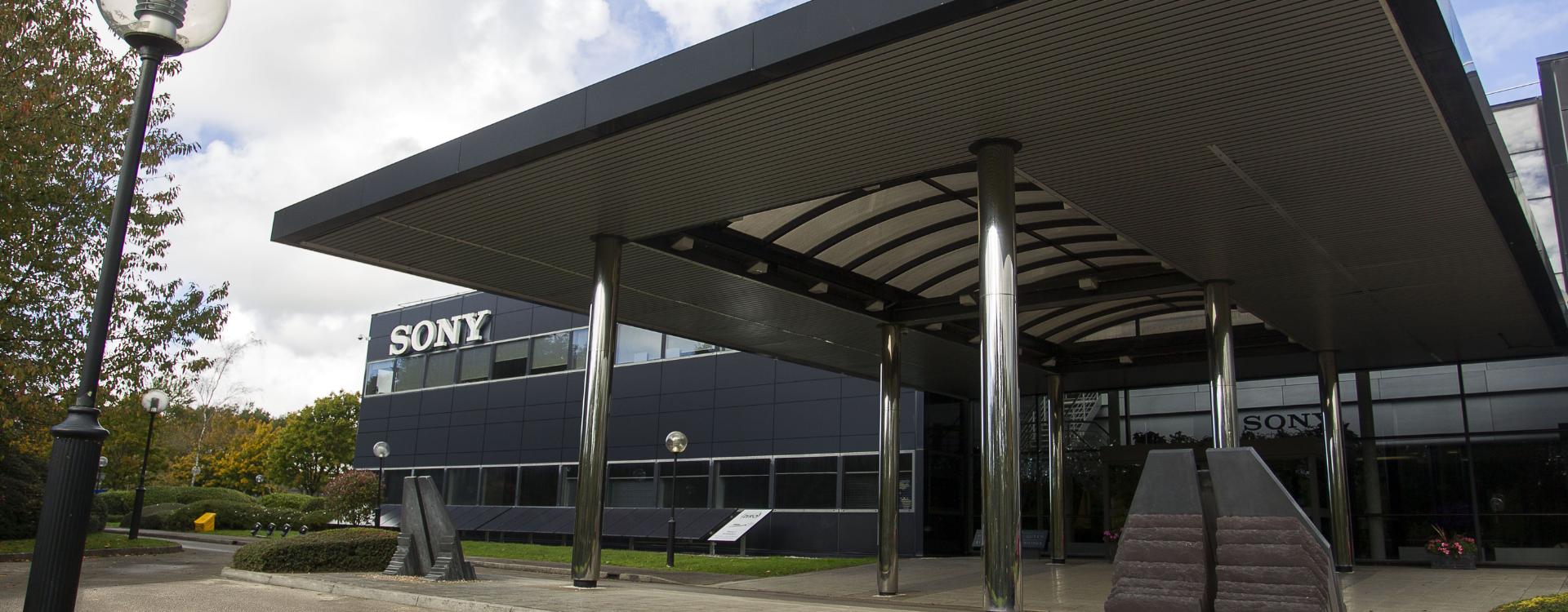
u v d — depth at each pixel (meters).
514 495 32.91
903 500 23.81
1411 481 19.88
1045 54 8.04
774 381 26.97
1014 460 9.70
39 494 20.89
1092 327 20.31
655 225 12.84
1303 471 19.98
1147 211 11.65
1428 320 16.31
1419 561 19.39
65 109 16.02
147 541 21.38
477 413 34.97
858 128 9.68
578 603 10.12
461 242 13.69
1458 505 19.27
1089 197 11.26
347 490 31.00
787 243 14.36
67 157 17.00
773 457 26.45
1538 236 12.58
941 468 24.52
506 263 14.77
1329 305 15.49
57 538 4.76
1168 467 7.81
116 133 17.28
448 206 12.23
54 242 17.12
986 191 9.91
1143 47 7.84
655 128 9.77
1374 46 7.71
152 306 18.28
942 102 9.03
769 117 9.45
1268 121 9.14
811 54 8.20
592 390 12.80
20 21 15.05
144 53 5.77
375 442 38.50
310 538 14.46
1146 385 23.22
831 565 20.16
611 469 30.16
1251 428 21.95
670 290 15.86
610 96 9.68
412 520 13.75
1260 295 15.08
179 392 20.31
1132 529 7.77
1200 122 9.21
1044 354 20.88
